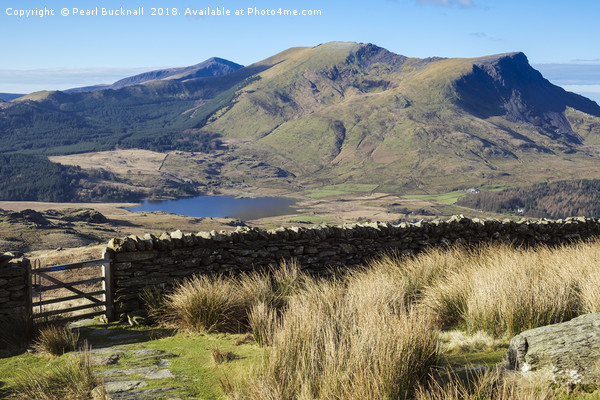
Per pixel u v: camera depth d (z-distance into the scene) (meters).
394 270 7.76
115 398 3.55
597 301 5.15
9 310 5.92
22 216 75.50
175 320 6.48
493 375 3.55
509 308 5.11
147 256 7.14
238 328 6.23
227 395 3.62
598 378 3.27
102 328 6.45
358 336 4.01
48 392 3.83
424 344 3.86
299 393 3.43
